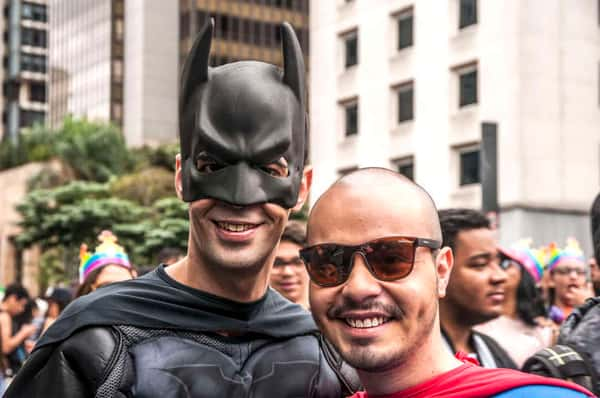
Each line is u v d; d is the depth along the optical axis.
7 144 50.81
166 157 34.78
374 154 29.58
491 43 25.70
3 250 47.56
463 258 3.81
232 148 2.81
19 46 71.75
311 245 2.48
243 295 2.95
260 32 46.97
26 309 8.06
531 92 24.98
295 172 2.94
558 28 25.30
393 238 2.37
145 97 49.47
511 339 4.20
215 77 2.90
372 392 2.45
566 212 25.11
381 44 29.47
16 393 2.83
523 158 24.80
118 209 28.72
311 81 32.22
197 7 48.19
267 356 2.94
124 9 51.94
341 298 2.40
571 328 3.07
